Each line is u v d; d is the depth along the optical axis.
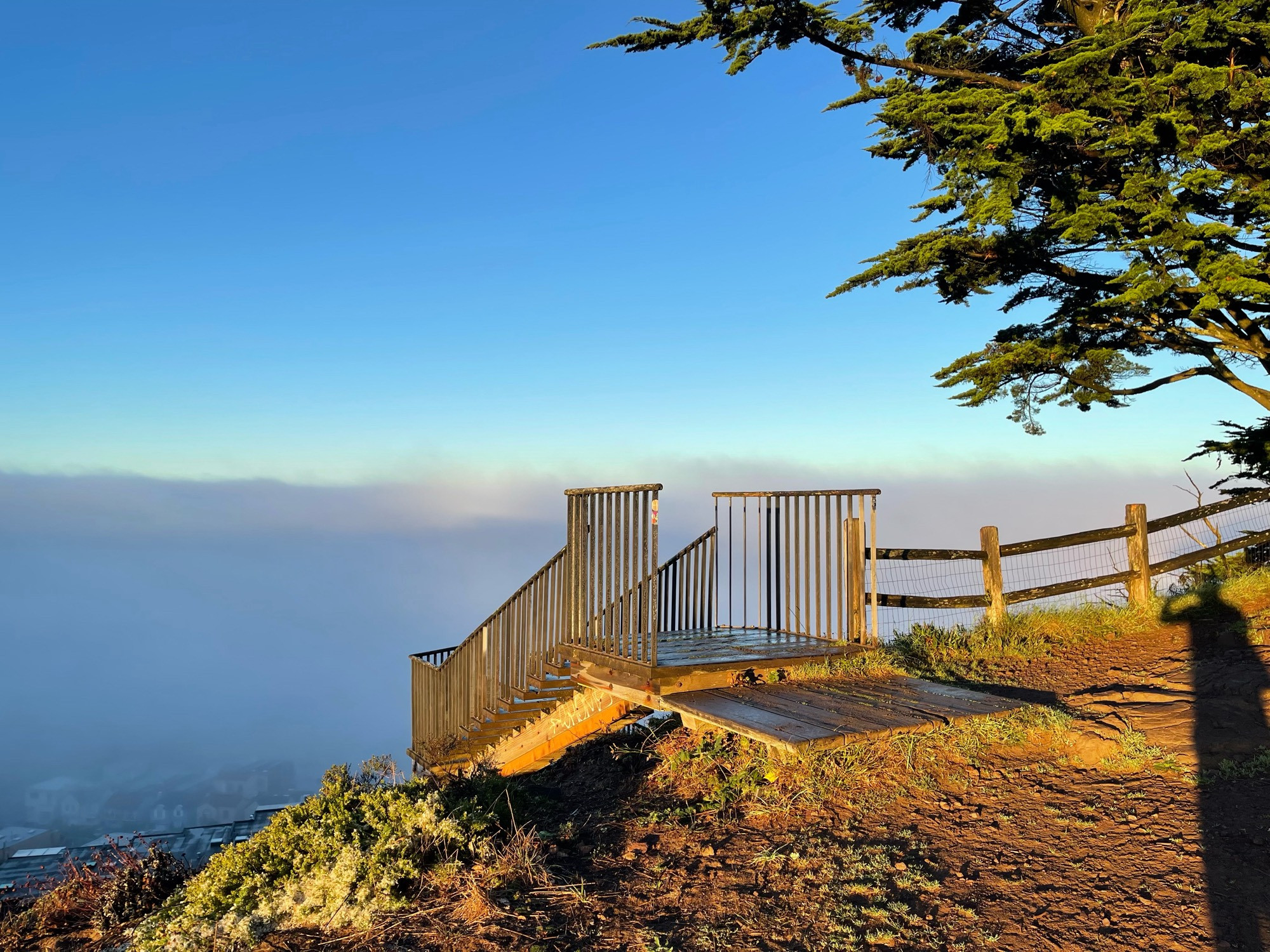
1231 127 7.91
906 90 9.37
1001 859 3.96
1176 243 7.49
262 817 20.47
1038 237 9.62
